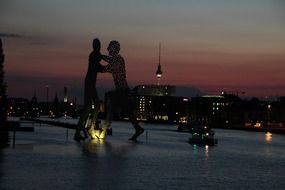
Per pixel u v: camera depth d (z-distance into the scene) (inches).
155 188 1594.5
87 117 4306.1
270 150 4060.0
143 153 3063.5
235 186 1702.8
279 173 2159.2
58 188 1535.4
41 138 4370.1
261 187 1700.3
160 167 2240.4
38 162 2288.4
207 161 2655.0
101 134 4586.6
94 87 4392.2
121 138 5039.4
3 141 3710.6
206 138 4574.3
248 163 2647.6
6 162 2244.1
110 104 4586.6
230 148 4183.1
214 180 1839.3
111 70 4517.7
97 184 1642.5
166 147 3816.4
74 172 1951.3
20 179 1707.7
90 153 2918.3
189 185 1684.3
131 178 1819.6
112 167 2180.1
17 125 5959.6
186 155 3048.7
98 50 4421.8
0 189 1494.8
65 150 3080.7
